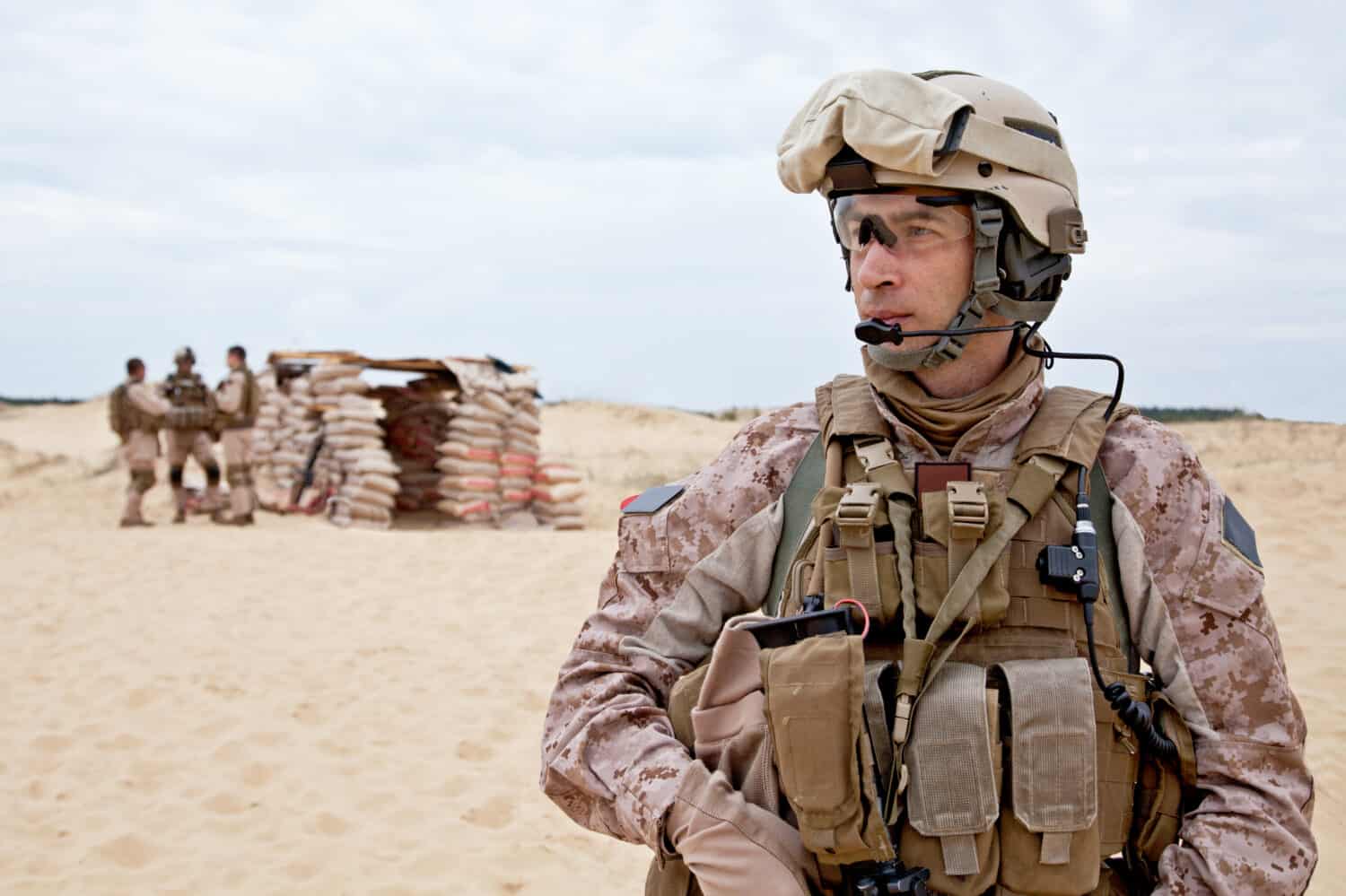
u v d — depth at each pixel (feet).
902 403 4.55
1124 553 4.28
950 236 4.37
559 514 44.16
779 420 4.92
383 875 14.05
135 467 42.78
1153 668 4.31
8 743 18.43
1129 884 4.27
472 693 20.89
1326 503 31.76
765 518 4.76
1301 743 4.19
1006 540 4.19
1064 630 4.19
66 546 35.99
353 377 45.96
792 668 3.91
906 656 4.11
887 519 4.34
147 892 13.60
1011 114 4.43
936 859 3.94
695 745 4.42
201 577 30.96
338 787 16.80
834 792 3.81
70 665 22.50
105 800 16.30
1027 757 3.95
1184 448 4.42
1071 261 4.50
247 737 18.62
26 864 14.32
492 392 43.91
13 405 197.47
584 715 4.61
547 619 26.18
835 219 4.66
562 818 15.79
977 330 4.35
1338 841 12.84
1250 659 4.18
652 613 4.85
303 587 29.68
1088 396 4.60
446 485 44.14
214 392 43.50
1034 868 3.93
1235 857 3.91
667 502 4.93
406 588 29.43
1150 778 4.19
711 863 4.06
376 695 20.75
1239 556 4.25
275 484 51.65
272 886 13.75
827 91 4.48
